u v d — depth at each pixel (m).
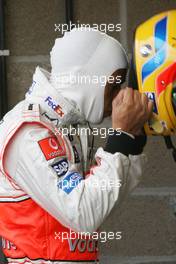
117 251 4.48
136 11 4.34
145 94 2.74
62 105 2.77
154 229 4.50
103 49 2.85
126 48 4.36
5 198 2.75
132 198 4.46
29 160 2.63
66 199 2.59
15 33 4.39
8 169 2.69
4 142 2.67
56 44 2.89
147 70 2.76
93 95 2.85
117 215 4.46
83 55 2.83
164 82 2.74
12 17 4.38
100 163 2.65
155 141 4.42
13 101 4.45
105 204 2.60
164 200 4.46
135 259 4.50
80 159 2.84
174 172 4.44
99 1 4.34
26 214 2.73
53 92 2.77
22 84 4.43
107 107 2.89
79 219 2.58
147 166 4.44
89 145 3.02
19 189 2.72
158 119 2.79
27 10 4.38
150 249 4.50
